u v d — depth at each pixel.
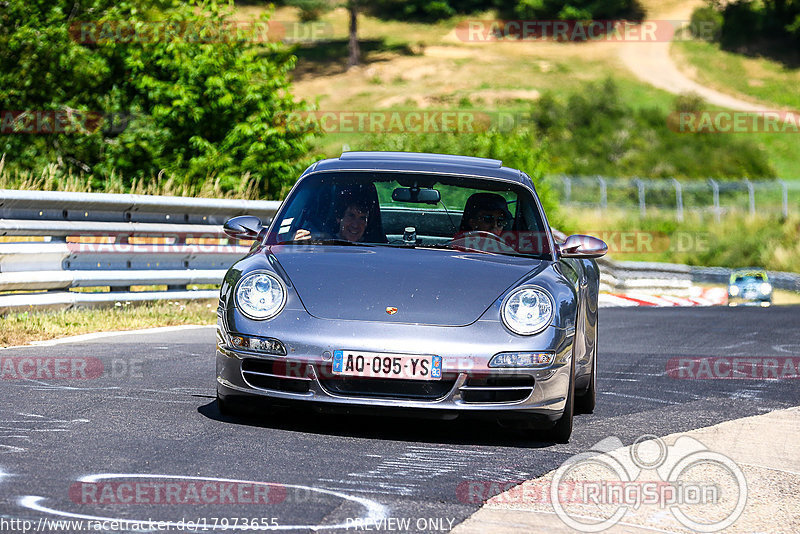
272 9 57.00
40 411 17.45
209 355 25.31
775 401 22.95
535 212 20.67
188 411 18.12
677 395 23.39
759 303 60.78
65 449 14.79
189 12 55.12
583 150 163.62
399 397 16.67
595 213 108.19
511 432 18.11
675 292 67.25
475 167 21.47
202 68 53.19
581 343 19.08
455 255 18.94
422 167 21.08
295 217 20.06
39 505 11.89
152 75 54.12
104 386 20.23
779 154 175.62
